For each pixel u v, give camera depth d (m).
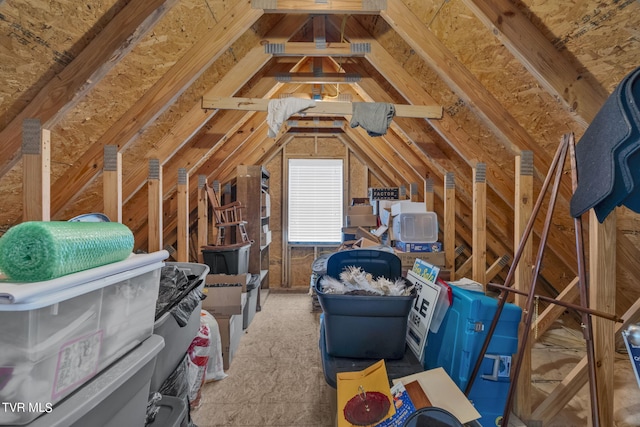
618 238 1.79
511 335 1.31
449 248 2.90
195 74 1.74
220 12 1.69
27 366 0.50
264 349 2.55
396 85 2.21
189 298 1.26
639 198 0.94
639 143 0.85
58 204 1.72
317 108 2.12
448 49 1.75
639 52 1.19
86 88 1.34
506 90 1.76
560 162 1.20
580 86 1.33
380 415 0.99
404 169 3.91
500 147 2.20
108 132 1.69
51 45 1.24
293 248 4.79
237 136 3.16
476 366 1.23
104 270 0.64
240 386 1.99
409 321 1.46
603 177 0.94
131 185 2.04
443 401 1.01
